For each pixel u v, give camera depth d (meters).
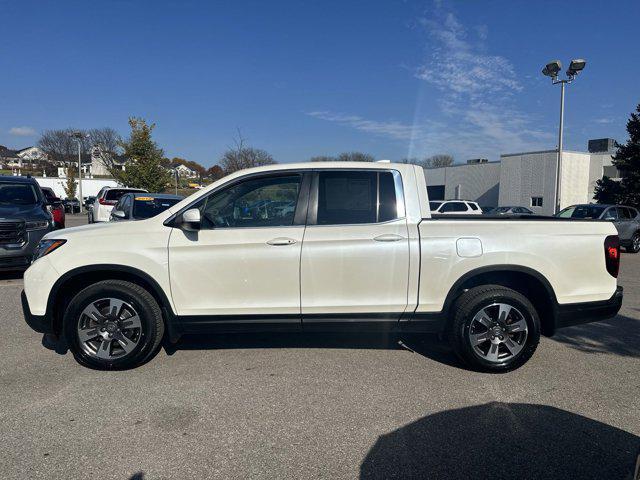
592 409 3.39
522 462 2.72
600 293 4.10
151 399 3.52
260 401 3.49
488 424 3.17
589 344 4.89
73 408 3.37
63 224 10.45
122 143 28.86
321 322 4.00
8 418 3.21
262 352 4.55
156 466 2.67
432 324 4.05
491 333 4.00
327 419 3.23
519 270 3.97
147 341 4.02
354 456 2.79
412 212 4.04
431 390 3.71
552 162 34.94
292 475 2.60
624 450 2.85
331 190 4.05
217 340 4.90
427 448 2.87
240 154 24.98
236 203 4.07
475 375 4.01
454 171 44.34
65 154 73.81
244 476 2.58
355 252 3.91
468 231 3.98
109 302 3.98
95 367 4.04
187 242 3.93
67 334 3.98
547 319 4.18
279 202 4.06
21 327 5.37
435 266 3.95
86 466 2.66
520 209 26.73
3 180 8.76
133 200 9.99
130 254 3.92
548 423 3.18
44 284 3.94
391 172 4.10
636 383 3.86
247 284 3.95
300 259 3.91
